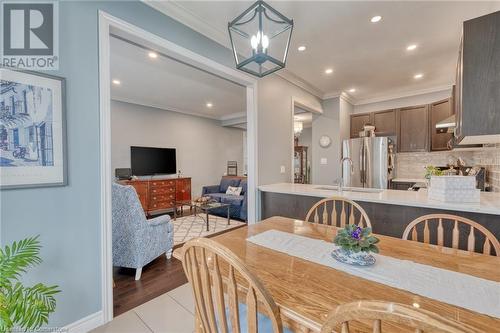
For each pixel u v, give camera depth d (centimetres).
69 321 155
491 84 146
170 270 264
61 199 151
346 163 431
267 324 103
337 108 455
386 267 108
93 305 166
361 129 482
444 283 93
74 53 157
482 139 179
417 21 230
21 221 137
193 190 672
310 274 102
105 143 171
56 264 149
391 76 374
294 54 300
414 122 426
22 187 136
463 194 194
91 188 165
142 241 244
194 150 677
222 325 82
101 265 169
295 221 188
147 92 476
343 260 113
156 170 570
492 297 84
